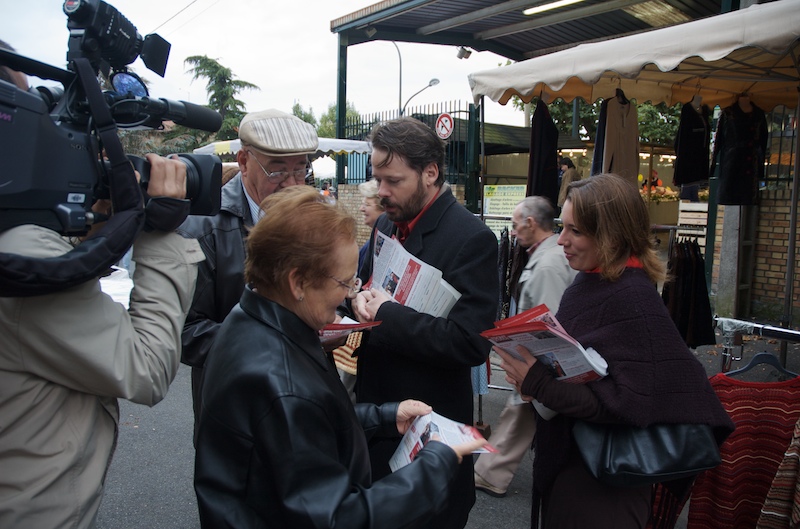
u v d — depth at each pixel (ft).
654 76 15.51
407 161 5.73
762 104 16.66
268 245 3.61
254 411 3.33
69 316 3.45
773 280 20.04
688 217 31.30
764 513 6.68
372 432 4.77
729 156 16.80
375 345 5.82
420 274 5.66
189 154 4.50
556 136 16.76
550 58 13.29
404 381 5.93
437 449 3.82
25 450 3.51
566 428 5.50
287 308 3.76
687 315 14.37
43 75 3.54
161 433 13.15
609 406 4.89
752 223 20.21
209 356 3.81
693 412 4.94
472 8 29.48
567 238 5.49
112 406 4.06
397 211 6.00
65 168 3.41
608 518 5.29
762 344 18.85
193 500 10.44
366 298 6.05
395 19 31.94
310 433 3.29
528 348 5.13
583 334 5.25
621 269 5.28
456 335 5.52
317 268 3.61
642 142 41.78
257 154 6.18
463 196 35.24
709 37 10.30
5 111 3.00
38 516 3.54
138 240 4.14
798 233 19.42
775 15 9.50
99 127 3.57
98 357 3.52
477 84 15.10
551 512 5.62
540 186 16.69
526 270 9.81
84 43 3.65
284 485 3.17
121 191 3.67
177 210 4.09
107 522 9.75
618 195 5.17
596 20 29.71
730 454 7.22
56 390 3.62
